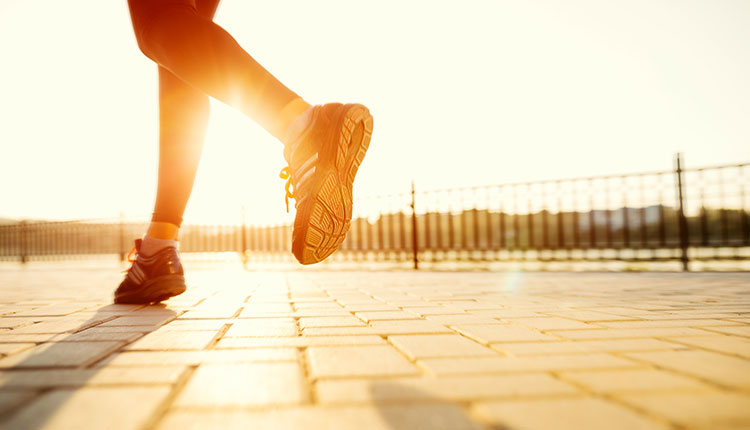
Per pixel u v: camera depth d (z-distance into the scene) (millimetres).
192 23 1306
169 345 1306
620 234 6816
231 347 1284
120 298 2393
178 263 2441
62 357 1139
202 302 2498
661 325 1634
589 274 5438
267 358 1149
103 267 10492
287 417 728
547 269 7082
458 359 1122
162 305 2359
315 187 1379
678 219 6277
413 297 2771
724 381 917
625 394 835
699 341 1344
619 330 1529
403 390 867
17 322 1757
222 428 684
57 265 12047
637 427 678
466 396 830
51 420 712
